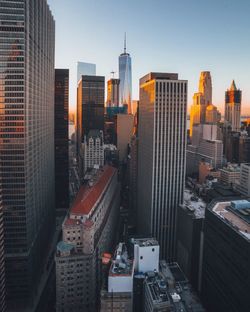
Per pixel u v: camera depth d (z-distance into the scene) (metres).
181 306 182.50
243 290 165.38
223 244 192.00
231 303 180.12
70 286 198.12
